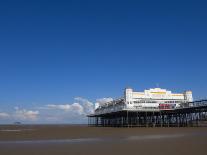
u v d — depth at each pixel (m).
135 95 96.19
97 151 22.80
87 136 41.28
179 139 32.19
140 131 54.00
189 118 82.00
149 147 24.75
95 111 125.44
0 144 29.44
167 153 20.94
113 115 100.00
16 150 24.08
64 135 43.91
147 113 84.88
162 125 86.38
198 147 24.05
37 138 37.75
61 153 22.03
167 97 98.75
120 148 24.47
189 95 100.88
